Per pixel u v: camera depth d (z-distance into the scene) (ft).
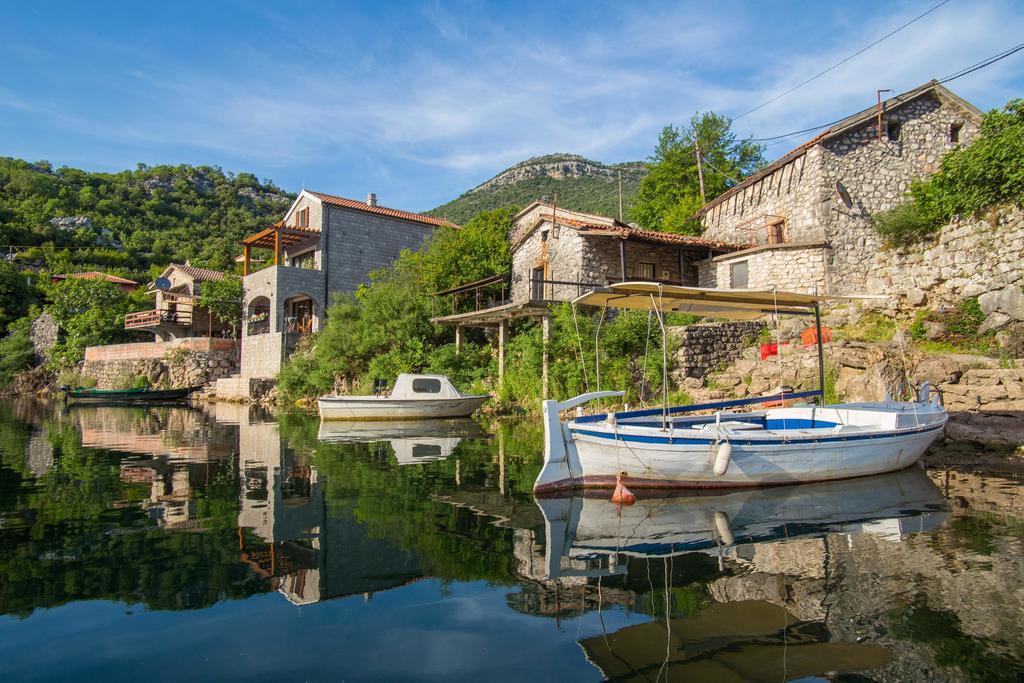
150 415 73.20
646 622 13.15
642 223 111.96
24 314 170.09
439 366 74.38
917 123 69.92
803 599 14.34
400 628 12.80
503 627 12.89
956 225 50.24
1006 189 45.34
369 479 29.86
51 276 177.99
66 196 257.34
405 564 16.99
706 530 20.75
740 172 106.01
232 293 123.34
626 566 16.89
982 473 31.22
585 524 21.49
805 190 68.13
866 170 67.82
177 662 11.17
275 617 13.30
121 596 14.40
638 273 72.84
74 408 88.79
